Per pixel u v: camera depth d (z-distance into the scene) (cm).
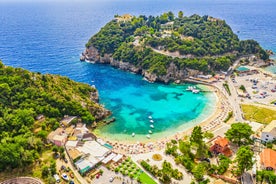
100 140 13200
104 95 19100
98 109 15650
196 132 11912
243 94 18438
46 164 11244
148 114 16375
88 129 14500
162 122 15438
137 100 18312
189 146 11906
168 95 19162
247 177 10594
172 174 10531
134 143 13338
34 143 11856
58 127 13625
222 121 15212
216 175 10681
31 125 13012
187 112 16588
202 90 19862
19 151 10838
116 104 17662
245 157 10306
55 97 14800
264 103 17162
